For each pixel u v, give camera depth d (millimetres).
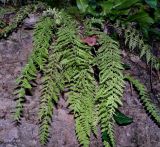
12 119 474
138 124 526
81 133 450
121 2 585
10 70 500
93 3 583
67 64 460
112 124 450
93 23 553
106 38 494
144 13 578
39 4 553
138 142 520
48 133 465
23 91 429
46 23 495
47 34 479
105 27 567
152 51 602
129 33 571
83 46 471
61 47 471
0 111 474
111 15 582
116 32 573
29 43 528
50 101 443
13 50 516
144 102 531
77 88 454
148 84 566
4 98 480
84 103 449
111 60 461
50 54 489
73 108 445
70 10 580
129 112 527
